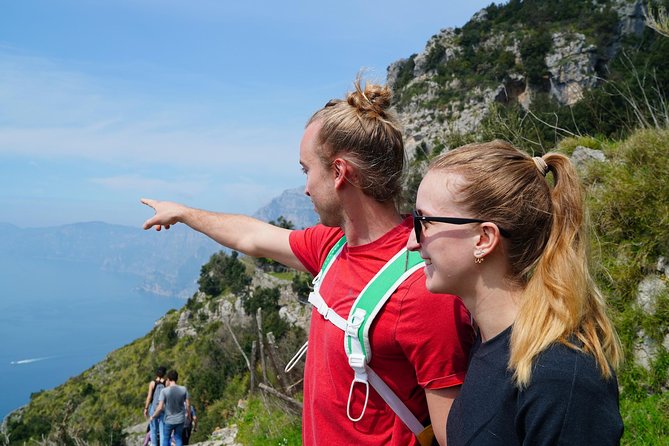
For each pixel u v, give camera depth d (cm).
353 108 170
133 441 4322
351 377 170
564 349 117
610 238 475
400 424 168
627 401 394
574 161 612
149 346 6512
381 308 160
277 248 228
